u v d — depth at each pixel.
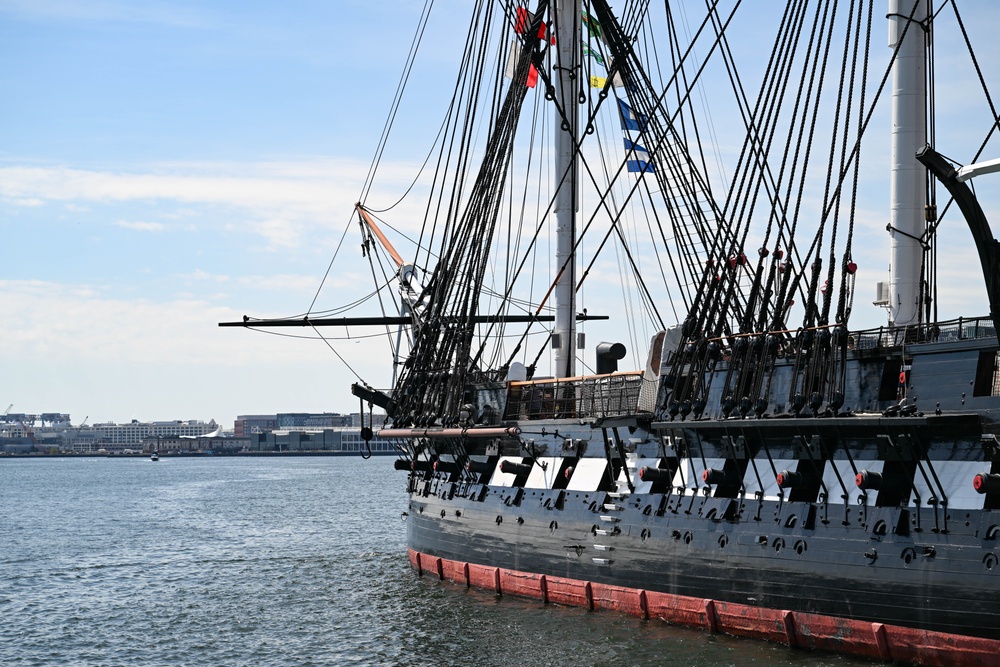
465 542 47.59
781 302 35.75
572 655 34.50
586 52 59.03
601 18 54.78
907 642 28.94
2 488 175.12
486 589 45.94
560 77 55.75
